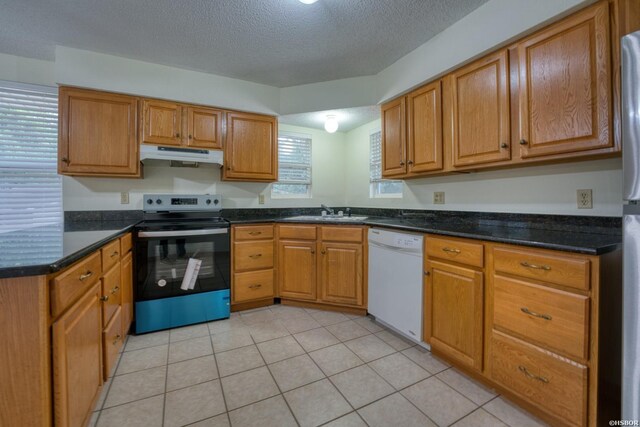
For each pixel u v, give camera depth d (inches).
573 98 55.5
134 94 95.3
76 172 89.3
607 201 59.9
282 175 135.7
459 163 78.0
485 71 71.4
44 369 34.1
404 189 113.0
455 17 74.9
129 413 54.1
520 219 75.2
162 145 99.0
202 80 105.2
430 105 86.6
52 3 68.4
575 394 46.1
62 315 38.5
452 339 67.8
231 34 82.0
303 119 123.9
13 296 32.9
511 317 55.5
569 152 56.9
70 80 87.5
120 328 70.9
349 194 145.3
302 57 95.1
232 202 123.2
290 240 107.7
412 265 78.7
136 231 86.2
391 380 64.4
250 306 107.1
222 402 57.4
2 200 92.2
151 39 84.2
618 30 50.4
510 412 54.6
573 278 46.4
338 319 97.6
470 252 63.1
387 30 80.4
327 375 66.2
